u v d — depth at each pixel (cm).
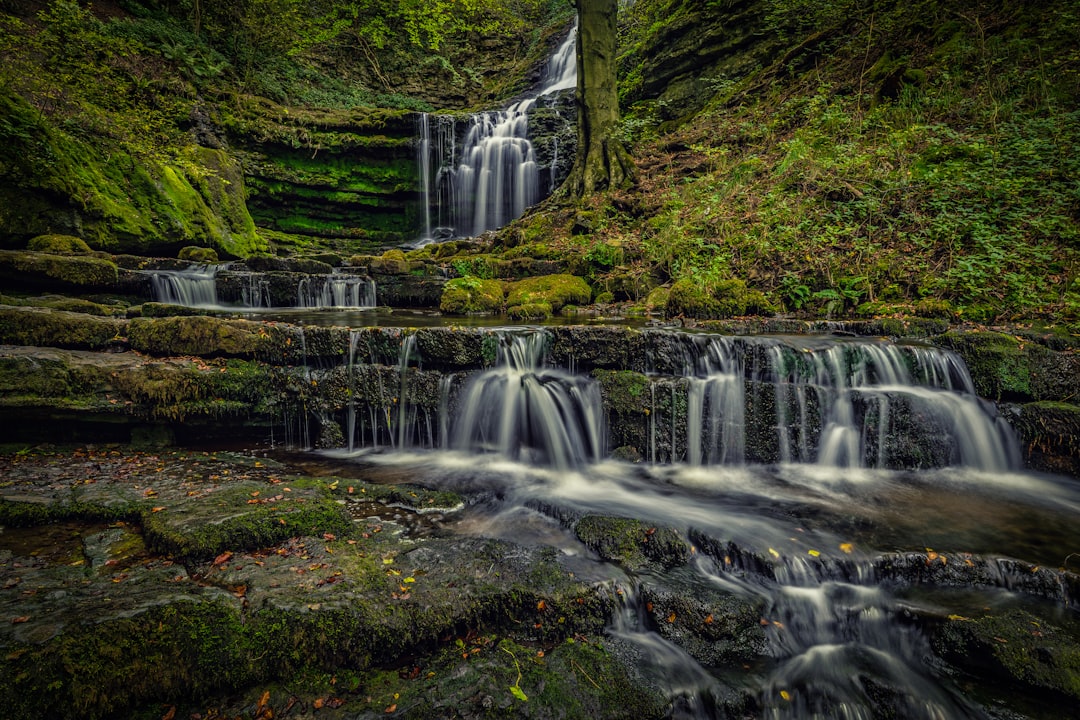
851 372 519
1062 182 715
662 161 1242
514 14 2408
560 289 858
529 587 274
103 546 292
